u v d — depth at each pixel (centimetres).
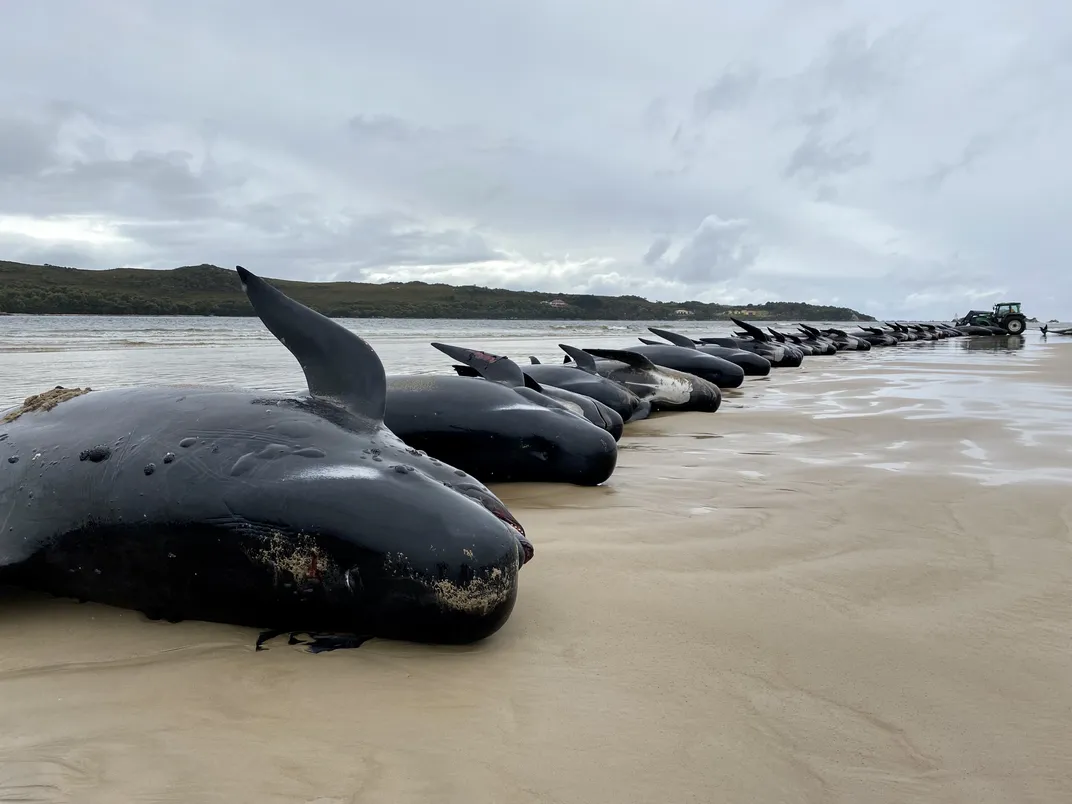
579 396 1030
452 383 811
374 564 361
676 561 506
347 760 276
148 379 1559
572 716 310
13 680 337
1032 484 735
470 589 357
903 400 1467
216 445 412
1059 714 317
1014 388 1697
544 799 256
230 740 289
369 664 354
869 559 515
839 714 315
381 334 4403
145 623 402
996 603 438
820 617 415
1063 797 262
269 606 382
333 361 479
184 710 312
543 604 429
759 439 1058
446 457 784
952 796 262
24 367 1762
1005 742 296
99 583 412
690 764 278
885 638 389
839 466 839
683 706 319
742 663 360
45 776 262
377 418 469
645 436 1104
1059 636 394
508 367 934
